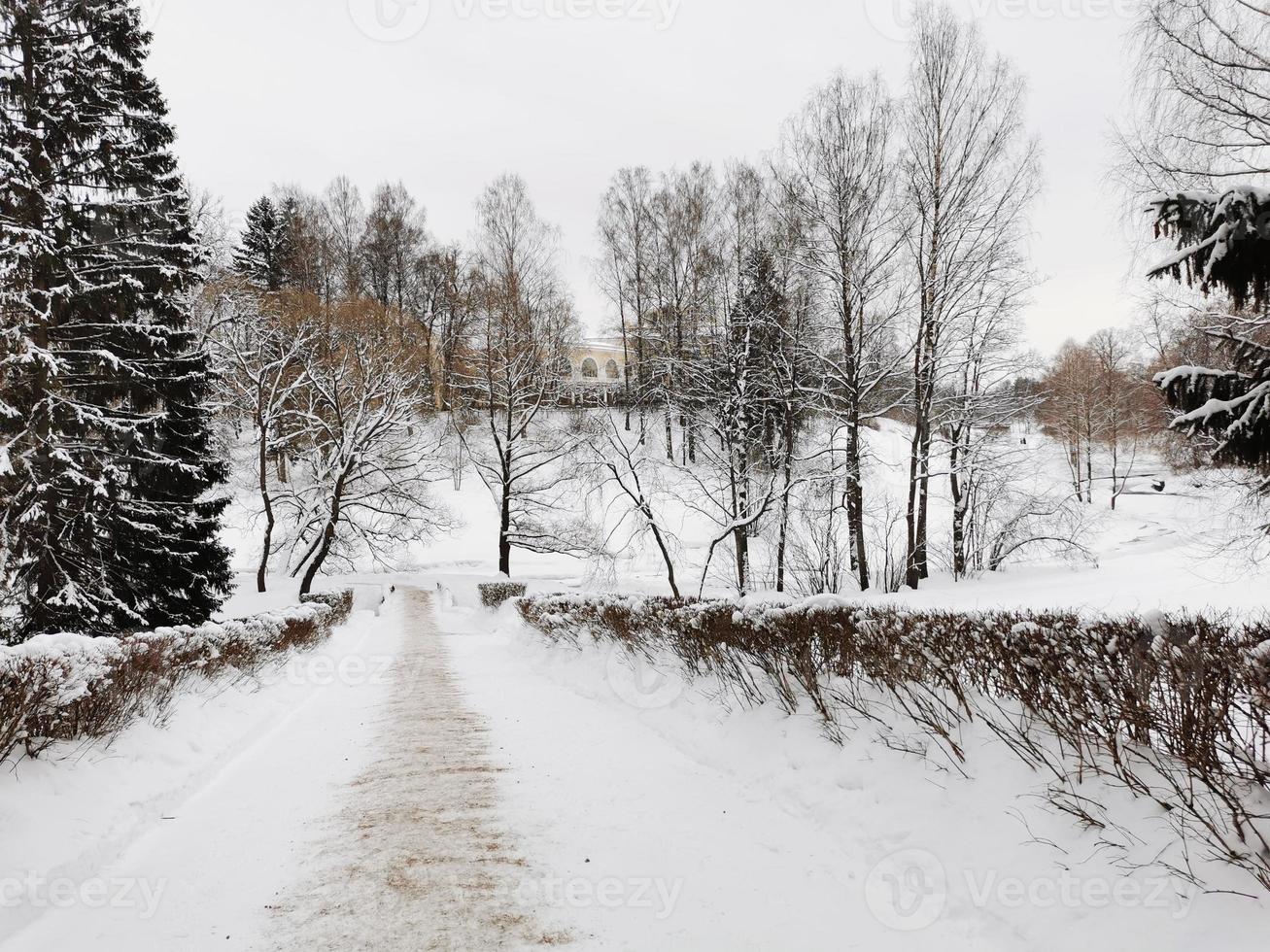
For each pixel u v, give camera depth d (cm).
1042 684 404
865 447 1994
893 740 467
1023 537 2400
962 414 2127
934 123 1873
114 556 1497
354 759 668
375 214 5559
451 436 4266
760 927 320
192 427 1881
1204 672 303
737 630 707
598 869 386
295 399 3450
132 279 1378
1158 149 955
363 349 3241
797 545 1922
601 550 2200
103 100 1345
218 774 613
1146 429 1499
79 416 1259
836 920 324
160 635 759
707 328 2217
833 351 2017
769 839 420
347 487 3212
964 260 1855
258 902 356
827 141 1870
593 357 5397
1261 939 237
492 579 3612
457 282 4519
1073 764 361
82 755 509
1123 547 2883
